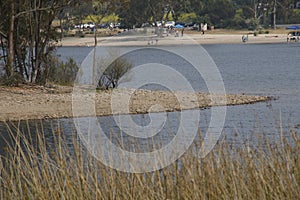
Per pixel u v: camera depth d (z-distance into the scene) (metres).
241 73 127.56
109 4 95.62
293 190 21.23
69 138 40.38
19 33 86.38
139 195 21.33
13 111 65.62
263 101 73.62
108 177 21.80
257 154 22.75
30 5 84.62
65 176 21.86
